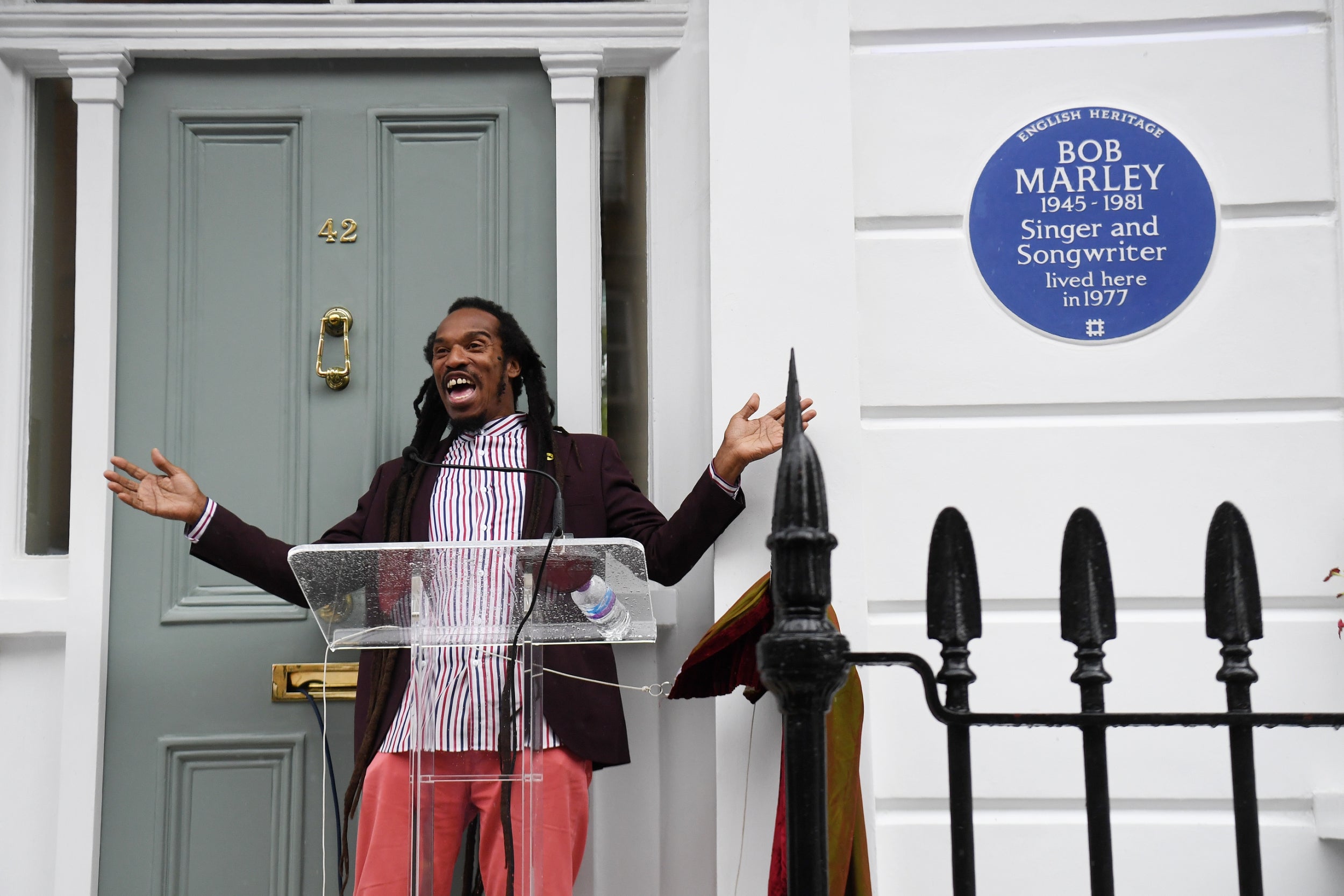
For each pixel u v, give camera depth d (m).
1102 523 2.81
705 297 3.09
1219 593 1.53
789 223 2.87
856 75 2.95
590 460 2.77
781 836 2.48
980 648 2.75
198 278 3.14
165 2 3.14
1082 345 2.87
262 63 3.21
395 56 3.21
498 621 2.12
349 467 3.08
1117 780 2.71
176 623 3.00
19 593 3.02
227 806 2.94
